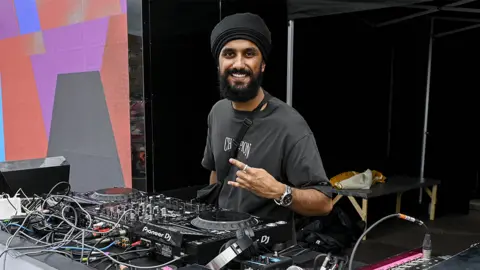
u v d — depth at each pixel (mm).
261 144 1602
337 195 4363
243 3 3244
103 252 1267
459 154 5180
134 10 2797
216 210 1479
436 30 5148
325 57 4562
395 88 5324
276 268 1126
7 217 1755
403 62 5250
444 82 5191
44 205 1787
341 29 4652
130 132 2930
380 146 5344
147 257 1288
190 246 1171
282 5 3486
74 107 3559
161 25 2844
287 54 3668
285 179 1638
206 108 3119
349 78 4855
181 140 3008
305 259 1291
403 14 4504
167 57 2893
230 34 1466
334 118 4777
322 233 3854
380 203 5285
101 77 3215
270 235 1310
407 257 1258
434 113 5273
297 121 1574
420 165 5355
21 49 4195
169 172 2967
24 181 2088
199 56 3045
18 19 4172
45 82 3904
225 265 1165
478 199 5531
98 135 3322
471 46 5035
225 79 1522
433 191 4934
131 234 1347
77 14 3381
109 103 3170
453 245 4055
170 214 1445
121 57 3014
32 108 4160
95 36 3227
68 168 2215
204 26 3047
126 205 1612
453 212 5234
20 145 4426
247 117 1632
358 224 4246
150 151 2869
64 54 3605
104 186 3299
